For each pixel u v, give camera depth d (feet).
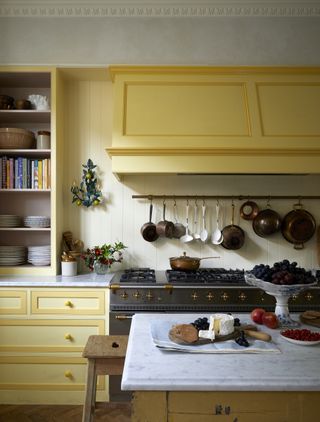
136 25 8.38
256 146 7.68
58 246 8.50
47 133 8.63
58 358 7.44
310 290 7.54
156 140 7.71
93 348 5.12
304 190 9.21
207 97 8.12
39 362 7.44
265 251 9.23
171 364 3.47
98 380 7.45
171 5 8.29
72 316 7.47
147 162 7.69
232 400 3.17
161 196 9.14
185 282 7.52
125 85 8.17
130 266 9.23
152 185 9.30
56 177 8.30
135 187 9.29
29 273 8.23
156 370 3.32
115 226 9.24
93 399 4.92
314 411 3.19
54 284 7.44
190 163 7.71
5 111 8.30
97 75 8.77
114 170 7.66
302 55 8.43
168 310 7.39
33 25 8.29
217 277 7.92
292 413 3.18
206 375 3.22
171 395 3.16
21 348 7.44
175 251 9.27
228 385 3.09
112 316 7.33
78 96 9.17
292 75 8.26
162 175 9.30
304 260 9.23
